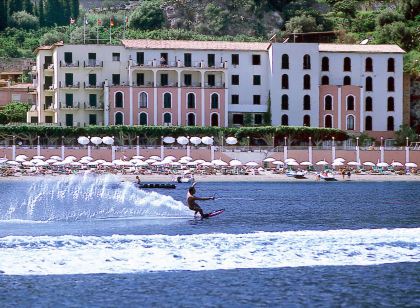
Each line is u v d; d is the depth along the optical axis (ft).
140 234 353.72
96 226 392.68
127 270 266.16
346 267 275.39
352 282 253.24
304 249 306.35
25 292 237.45
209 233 360.07
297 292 240.32
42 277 255.91
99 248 301.02
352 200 609.01
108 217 435.53
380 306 225.15
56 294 235.61
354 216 463.83
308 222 422.82
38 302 227.20
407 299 233.35
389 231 356.18
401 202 588.50
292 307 223.30
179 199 601.62
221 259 285.02
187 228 384.47
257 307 223.10
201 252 296.71
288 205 551.18
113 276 258.16
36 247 301.84
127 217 435.53
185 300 230.27
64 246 304.50
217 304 226.17
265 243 317.63
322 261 284.61
